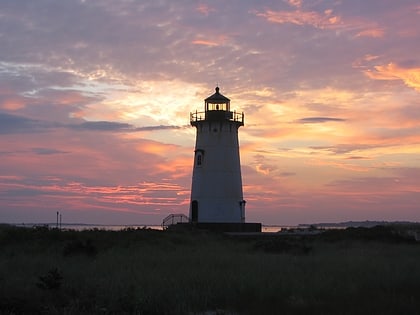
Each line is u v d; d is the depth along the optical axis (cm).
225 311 1455
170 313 1394
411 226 5466
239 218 5562
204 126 5612
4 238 3259
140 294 1497
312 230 5909
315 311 1427
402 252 3055
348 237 4188
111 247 3158
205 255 2702
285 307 1477
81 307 1424
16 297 1462
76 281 1794
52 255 2697
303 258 2612
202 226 5125
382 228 4609
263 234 4722
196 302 1496
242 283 1716
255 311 1445
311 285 1741
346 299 1566
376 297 1592
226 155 5578
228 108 5706
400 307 1451
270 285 1697
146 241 3475
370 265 2223
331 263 2344
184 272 2008
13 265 2247
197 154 5619
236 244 3741
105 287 1631
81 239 3344
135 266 2208
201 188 5528
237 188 5594
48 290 1609
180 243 3634
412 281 1852
